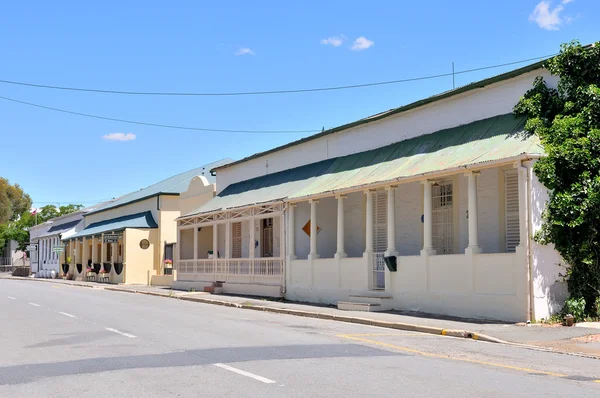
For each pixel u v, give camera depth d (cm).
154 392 799
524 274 1491
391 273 1933
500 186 1781
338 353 1113
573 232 1531
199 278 3250
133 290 3375
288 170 2872
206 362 1012
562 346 1211
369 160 2234
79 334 1395
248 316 1872
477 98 1888
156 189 4403
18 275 7062
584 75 1592
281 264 2525
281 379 871
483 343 1280
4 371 959
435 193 2017
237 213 2906
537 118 1619
